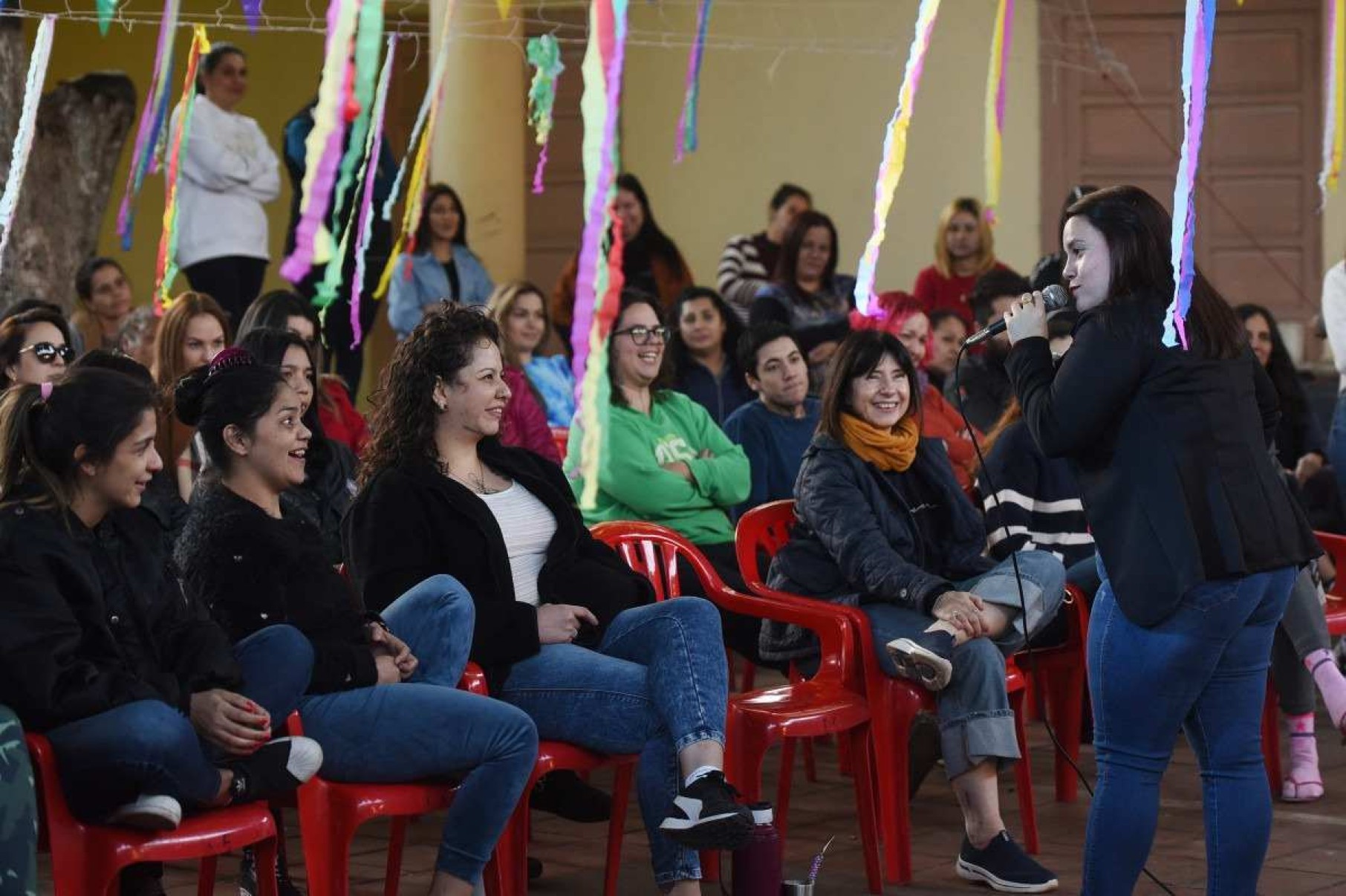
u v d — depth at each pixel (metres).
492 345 4.32
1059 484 5.70
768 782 5.83
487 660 4.11
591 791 4.80
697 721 3.98
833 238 8.45
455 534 4.22
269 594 3.81
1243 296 11.01
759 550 5.91
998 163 4.03
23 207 7.88
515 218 9.57
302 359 4.97
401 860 4.04
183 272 8.47
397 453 4.29
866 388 4.95
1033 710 6.63
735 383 7.29
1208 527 3.65
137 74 11.70
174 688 3.44
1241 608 3.68
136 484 3.44
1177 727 3.75
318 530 4.11
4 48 7.23
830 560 4.96
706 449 6.06
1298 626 5.50
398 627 4.00
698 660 4.07
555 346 10.26
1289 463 7.63
